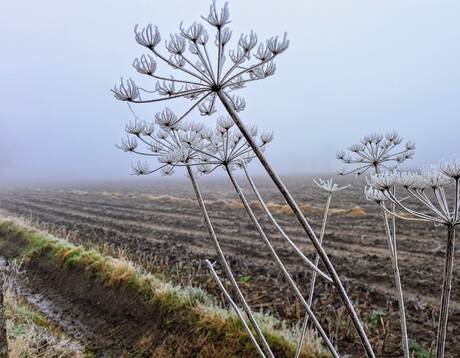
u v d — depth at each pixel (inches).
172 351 188.4
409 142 93.4
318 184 91.4
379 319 206.8
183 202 988.6
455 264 329.4
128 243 442.9
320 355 159.6
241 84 67.0
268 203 855.1
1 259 396.2
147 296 232.8
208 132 88.8
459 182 53.5
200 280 281.6
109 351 204.5
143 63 57.5
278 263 70.8
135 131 77.8
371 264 332.8
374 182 60.9
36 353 162.6
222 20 58.1
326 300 233.1
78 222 645.9
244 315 188.1
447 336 186.4
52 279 315.0
